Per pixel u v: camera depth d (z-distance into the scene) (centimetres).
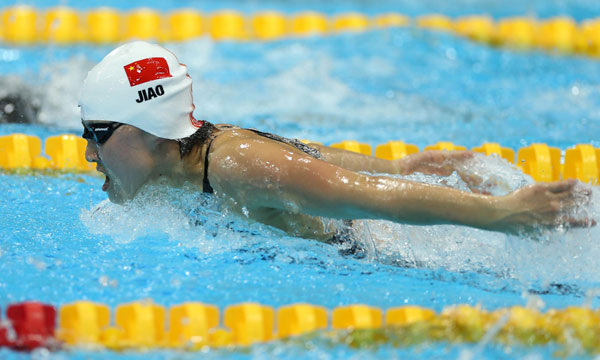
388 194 821
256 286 871
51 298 815
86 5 2681
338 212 852
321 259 948
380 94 1912
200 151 903
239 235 955
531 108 1828
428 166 1073
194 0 2930
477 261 960
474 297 867
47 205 1123
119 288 849
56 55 2136
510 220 809
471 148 1503
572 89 2012
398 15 2673
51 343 727
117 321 767
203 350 736
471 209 809
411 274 930
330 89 1936
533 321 779
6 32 2323
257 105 1795
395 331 762
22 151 1317
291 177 848
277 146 880
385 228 975
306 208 859
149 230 993
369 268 940
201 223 963
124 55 891
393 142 1398
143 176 899
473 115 1762
